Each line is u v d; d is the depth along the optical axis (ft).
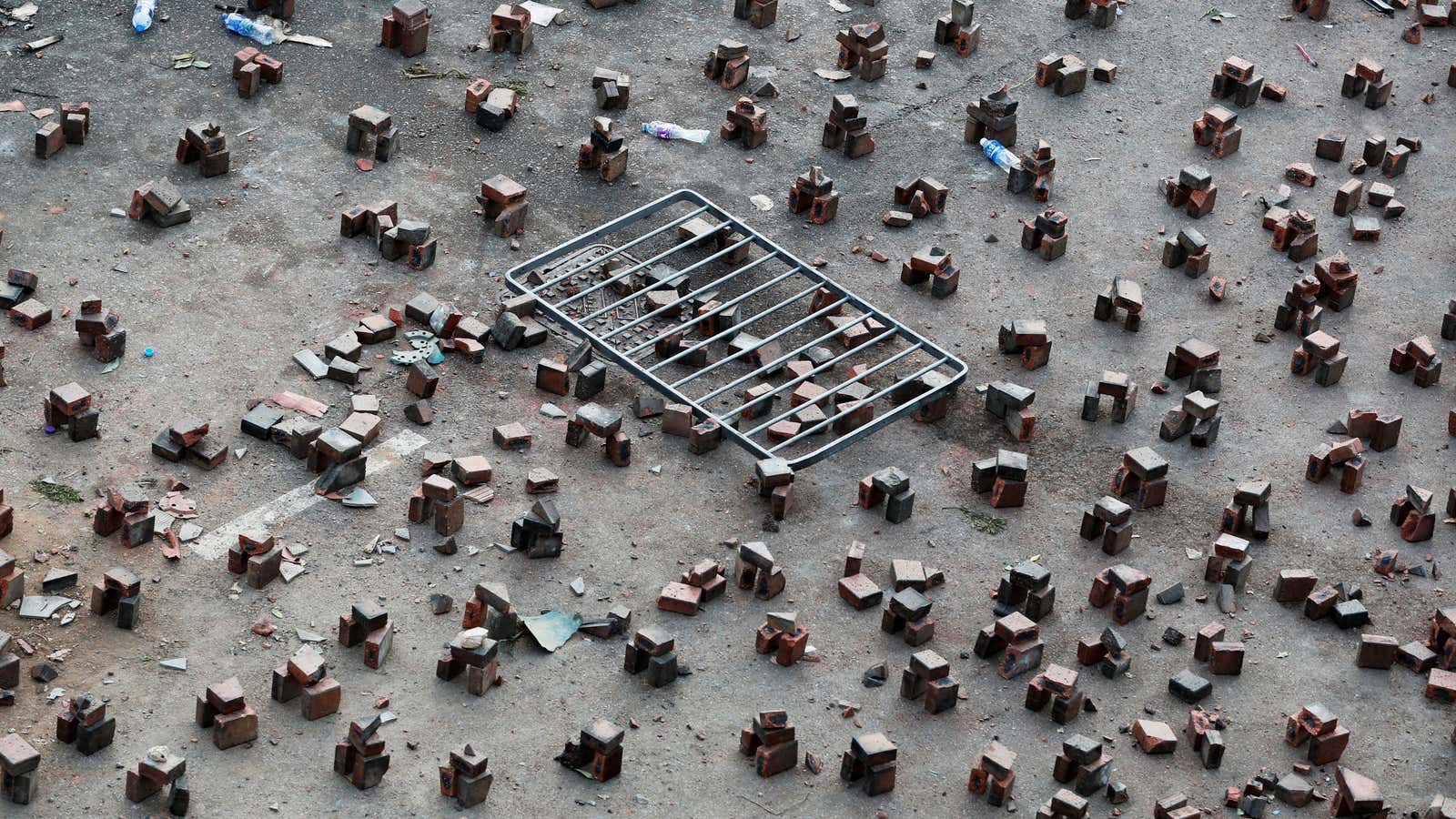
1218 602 40.37
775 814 34.71
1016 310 49.16
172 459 40.93
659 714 36.47
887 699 37.37
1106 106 57.47
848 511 42.09
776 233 51.01
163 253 47.34
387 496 40.91
